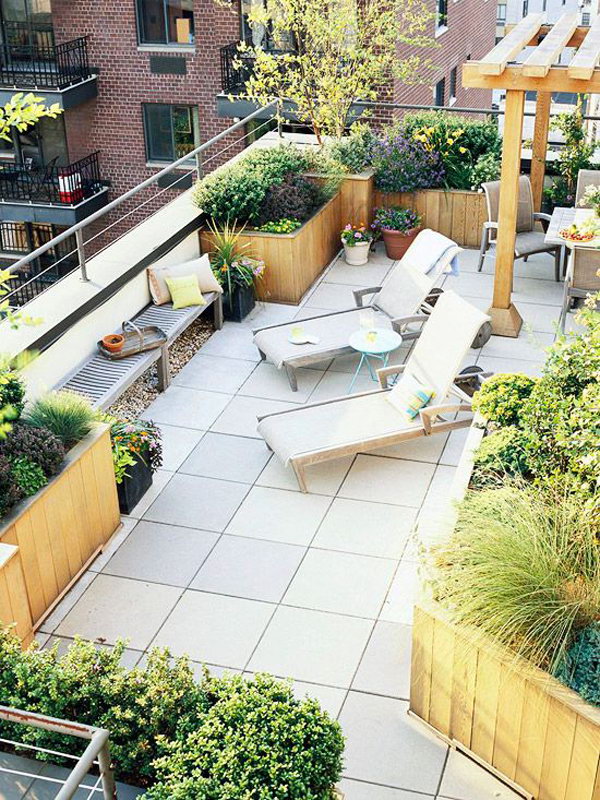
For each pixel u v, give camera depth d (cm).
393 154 1191
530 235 1123
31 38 1959
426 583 524
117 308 926
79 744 481
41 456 637
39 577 639
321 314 1024
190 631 640
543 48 938
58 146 2042
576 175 1191
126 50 1939
